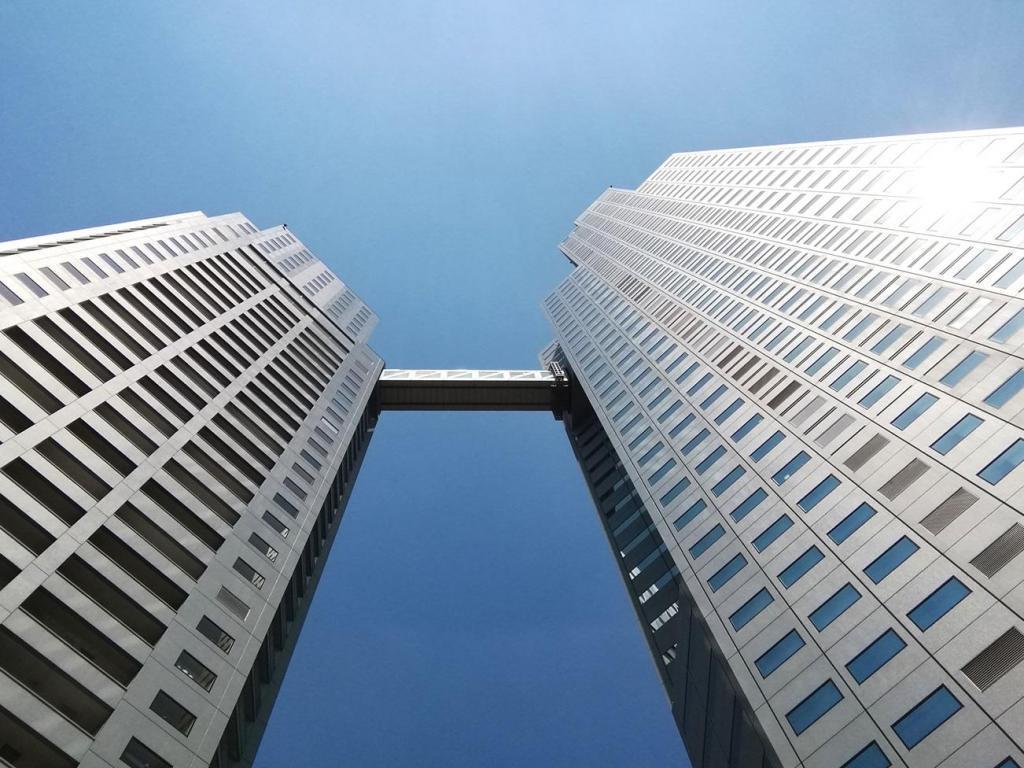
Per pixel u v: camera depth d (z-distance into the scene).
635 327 72.62
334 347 72.12
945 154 52.75
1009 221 40.16
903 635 24.02
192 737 25.59
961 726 20.30
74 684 23.58
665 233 94.06
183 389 42.06
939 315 37.56
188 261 58.41
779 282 56.06
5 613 23.27
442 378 89.31
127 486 32.06
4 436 28.44
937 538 25.89
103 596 27.09
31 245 42.94
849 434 34.59
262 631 32.50
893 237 49.19
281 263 95.06
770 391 43.59
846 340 42.38
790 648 27.44
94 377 35.62
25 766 21.12
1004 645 21.17
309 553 45.03
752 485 37.41
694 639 36.72
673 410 51.56
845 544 29.17
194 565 32.22
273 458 44.91
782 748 24.42
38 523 26.83
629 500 60.62
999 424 27.94
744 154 94.19
